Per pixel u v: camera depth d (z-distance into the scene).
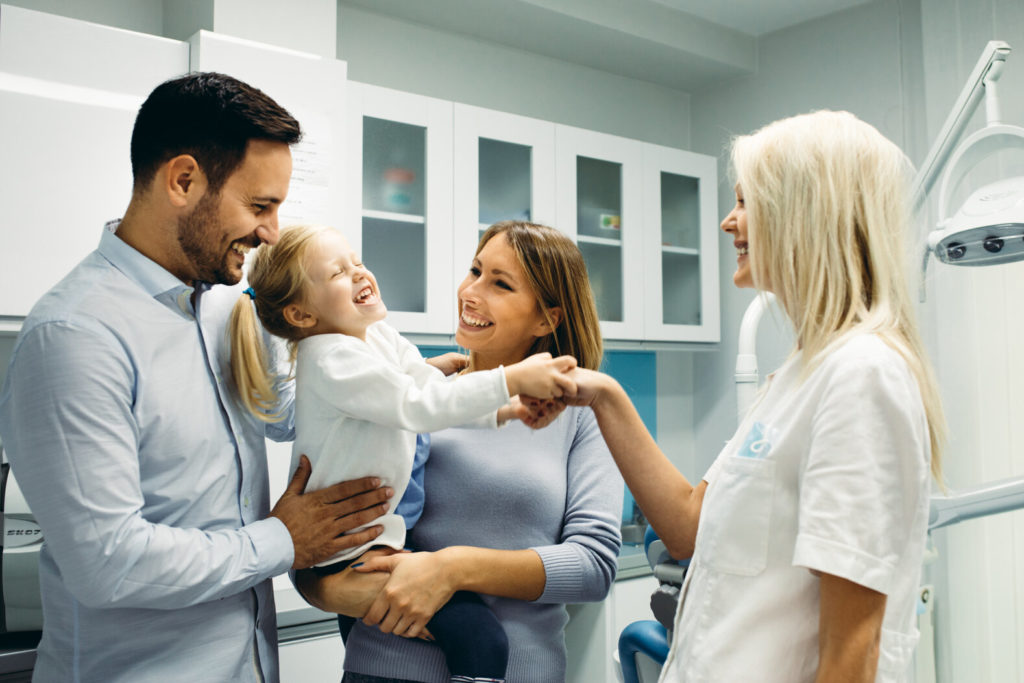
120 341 0.98
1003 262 1.73
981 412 2.35
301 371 1.13
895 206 0.85
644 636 1.64
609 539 1.17
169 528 0.97
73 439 0.91
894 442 0.75
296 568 1.07
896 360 0.77
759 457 0.84
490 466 1.18
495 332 1.24
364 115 2.21
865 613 0.72
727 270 3.25
